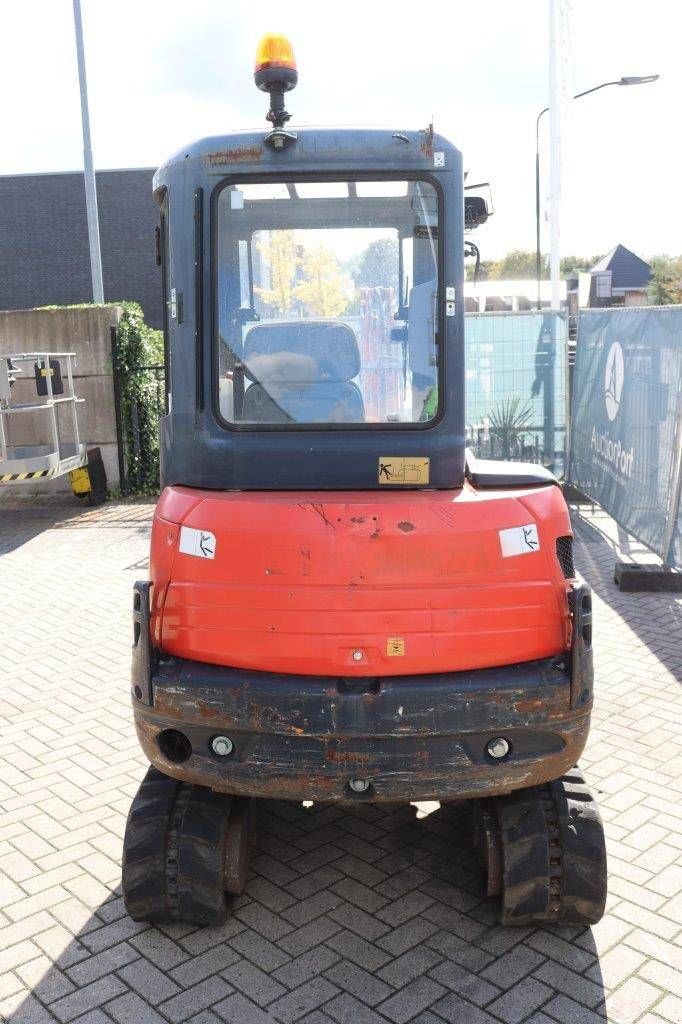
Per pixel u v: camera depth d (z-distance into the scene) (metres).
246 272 3.53
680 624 7.40
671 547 8.20
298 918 3.91
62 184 29.77
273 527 3.29
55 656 7.05
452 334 3.51
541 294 22.81
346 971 3.57
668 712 5.79
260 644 3.33
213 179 3.47
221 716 3.31
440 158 3.44
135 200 29.72
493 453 12.14
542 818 3.67
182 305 3.55
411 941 3.75
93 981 3.54
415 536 3.25
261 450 3.55
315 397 3.56
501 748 3.33
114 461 13.53
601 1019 3.30
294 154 3.44
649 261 68.19
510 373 12.04
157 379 14.12
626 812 4.63
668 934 3.74
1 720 5.89
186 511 3.43
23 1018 3.37
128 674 6.66
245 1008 3.39
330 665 3.30
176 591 3.42
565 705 3.31
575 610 3.32
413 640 3.29
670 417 8.14
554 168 17.34
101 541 10.96
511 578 3.33
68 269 30.17
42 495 13.73
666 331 8.23
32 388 13.27
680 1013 3.32
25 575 9.48
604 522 10.89
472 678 3.29
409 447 3.53
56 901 4.03
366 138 3.43
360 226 3.50
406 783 3.29
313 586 3.27
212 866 3.70
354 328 3.55
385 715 3.23
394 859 4.35
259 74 3.42
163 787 3.84
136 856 3.71
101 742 5.55
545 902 3.66
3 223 30.11
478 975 3.54
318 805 4.86
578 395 11.74
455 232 3.48
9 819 4.68
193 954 3.69
